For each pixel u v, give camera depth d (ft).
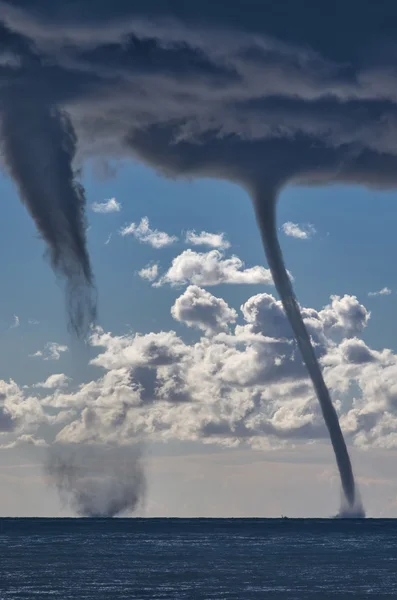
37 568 417.28
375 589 351.05
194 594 333.42
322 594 336.29
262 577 386.73
